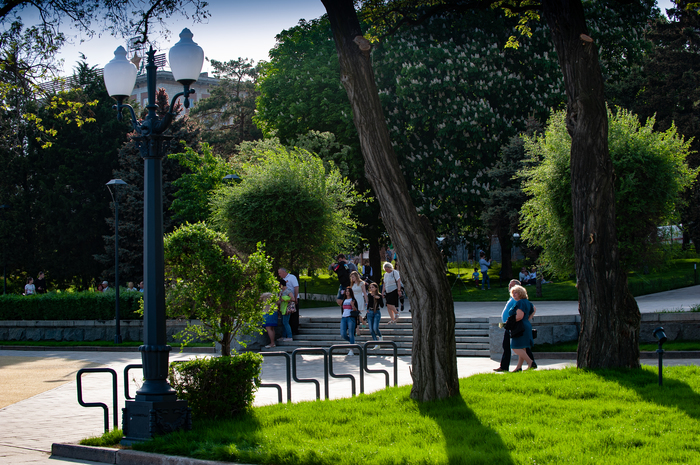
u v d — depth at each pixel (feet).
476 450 19.86
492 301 86.63
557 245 68.18
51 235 132.57
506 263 116.47
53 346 73.87
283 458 19.60
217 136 180.34
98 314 76.64
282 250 64.54
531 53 99.71
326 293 115.34
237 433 22.98
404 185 27.55
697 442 19.75
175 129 122.01
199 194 100.78
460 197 96.37
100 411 32.63
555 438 20.86
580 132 34.53
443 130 93.25
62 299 79.71
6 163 128.67
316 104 102.47
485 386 30.37
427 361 27.35
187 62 24.75
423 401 27.12
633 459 18.28
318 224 65.21
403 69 94.17
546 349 51.85
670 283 87.35
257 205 63.57
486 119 93.76
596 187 34.14
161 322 24.50
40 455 23.36
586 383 29.63
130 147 119.03
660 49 121.80
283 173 65.98
